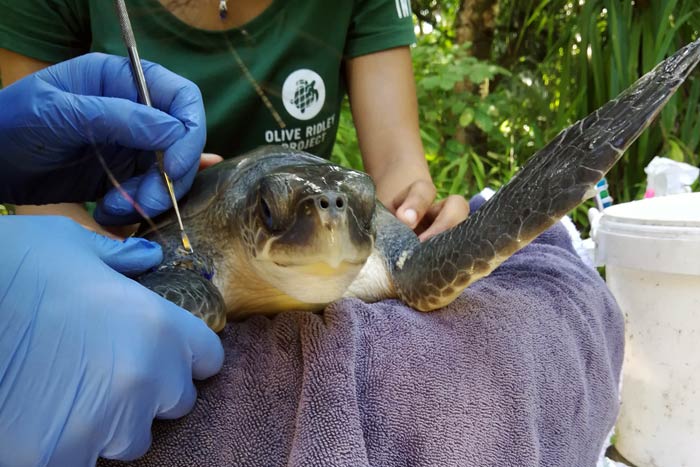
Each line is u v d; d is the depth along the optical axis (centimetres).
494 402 71
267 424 62
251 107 143
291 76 143
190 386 62
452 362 71
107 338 57
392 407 64
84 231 69
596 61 291
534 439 73
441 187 318
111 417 56
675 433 149
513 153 348
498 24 407
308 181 72
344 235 68
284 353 67
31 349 55
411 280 85
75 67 87
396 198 142
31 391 54
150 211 85
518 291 94
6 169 88
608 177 293
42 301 56
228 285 86
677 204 155
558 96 329
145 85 84
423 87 343
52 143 81
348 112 217
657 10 275
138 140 80
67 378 55
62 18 139
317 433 58
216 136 146
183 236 86
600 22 311
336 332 67
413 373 67
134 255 73
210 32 125
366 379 65
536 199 70
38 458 54
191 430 62
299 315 72
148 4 112
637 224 143
